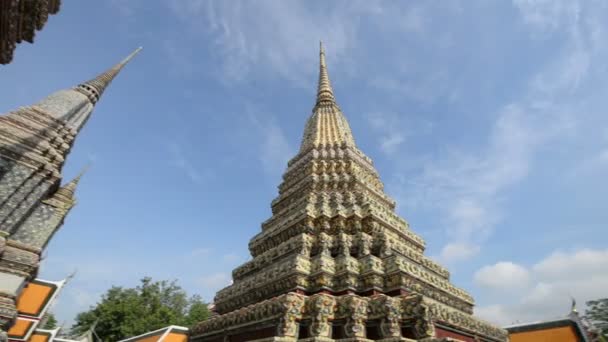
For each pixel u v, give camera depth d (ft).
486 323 51.57
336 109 104.27
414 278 48.55
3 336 44.70
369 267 48.47
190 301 187.73
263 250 69.41
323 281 47.83
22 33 27.78
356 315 41.22
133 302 156.87
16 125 59.26
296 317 42.01
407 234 64.44
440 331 41.01
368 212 59.52
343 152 80.64
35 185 55.77
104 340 145.89
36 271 53.42
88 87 83.56
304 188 73.36
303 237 55.88
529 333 67.21
